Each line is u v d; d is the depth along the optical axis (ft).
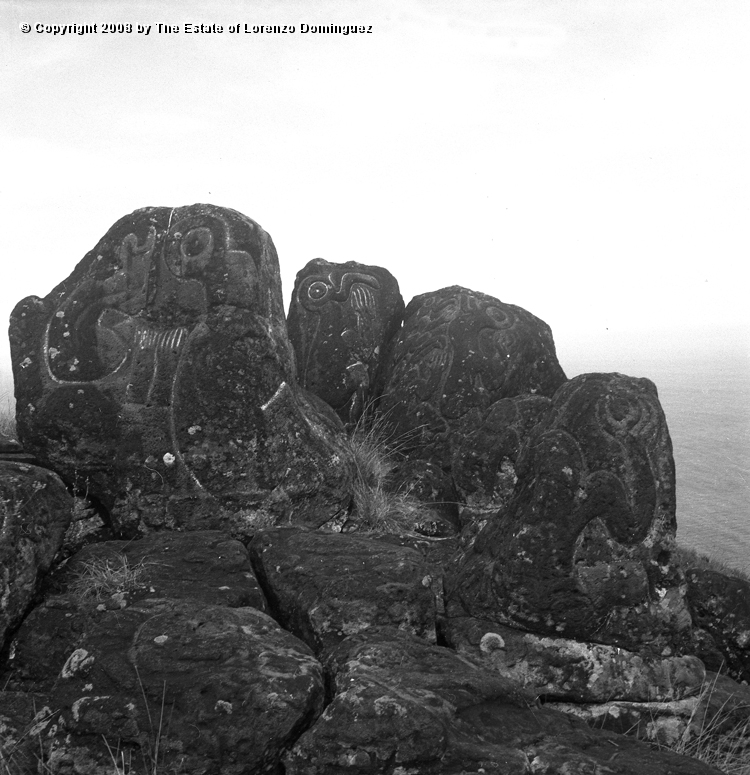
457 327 25.38
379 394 26.61
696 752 13.80
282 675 11.50
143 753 10.73
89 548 15.85
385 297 27.17
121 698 11.19
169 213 18.19
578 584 14.43
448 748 10.64
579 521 14.52
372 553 15.62
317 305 26.55
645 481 14.70
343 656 12.91
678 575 14.89
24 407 17.47
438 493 22.03
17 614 13.75
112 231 18.11
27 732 11.64
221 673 11.46
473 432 21.59
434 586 15.65
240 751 10.71
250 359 17.71
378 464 22.07
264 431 17.79
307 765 10.61
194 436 17.47
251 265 17.80
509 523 15.24
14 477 14.39
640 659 14.51
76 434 17.34
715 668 16.92
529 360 25.49
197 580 14.92
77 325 17.70
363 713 10.85
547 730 11.89
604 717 14.08
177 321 17.71
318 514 18.56
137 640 12.19
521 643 14.55
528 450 15.49
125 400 17.44
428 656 12.87
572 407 15.11
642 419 14.84
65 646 13.51
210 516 17.46
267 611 14.73
